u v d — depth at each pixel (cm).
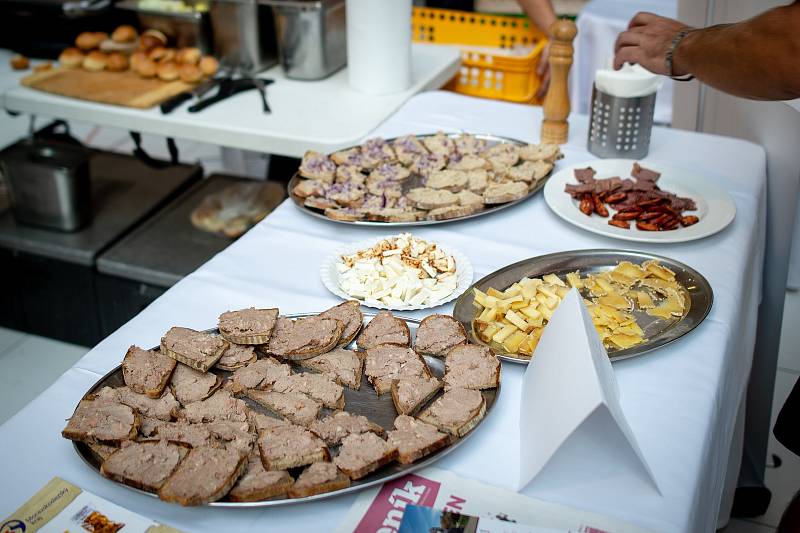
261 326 106
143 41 226
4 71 234
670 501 84
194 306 119
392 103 201
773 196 174
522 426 93
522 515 83
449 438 90
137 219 242
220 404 95
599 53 263
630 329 107
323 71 217
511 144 165
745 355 138
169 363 101
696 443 92
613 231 133
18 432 95
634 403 97
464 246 134
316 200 145
